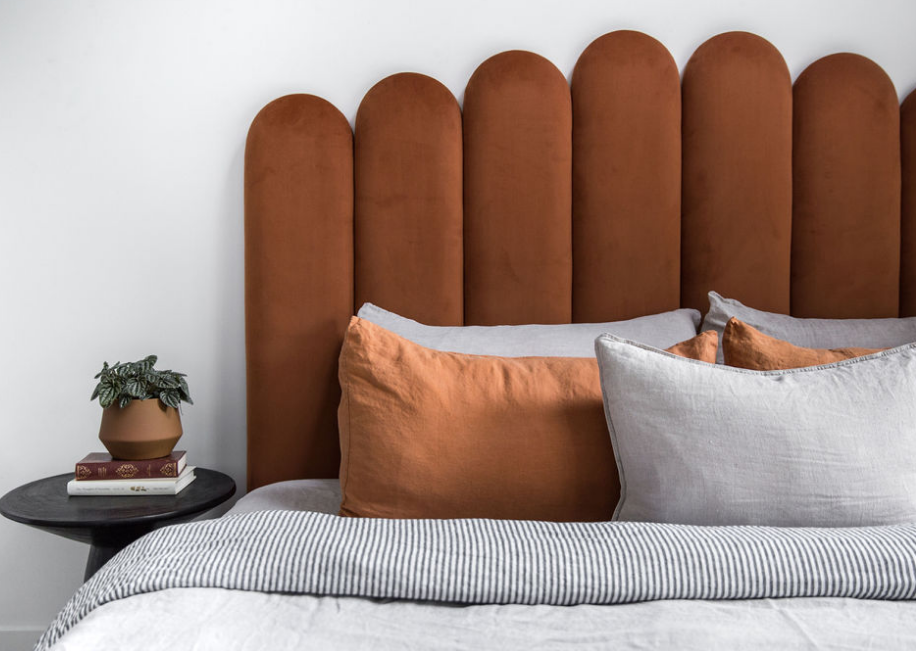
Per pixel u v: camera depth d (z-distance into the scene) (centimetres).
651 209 196
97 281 204
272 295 195
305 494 174
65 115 200
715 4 202
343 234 197
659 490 126
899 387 128
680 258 200
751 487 123
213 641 92
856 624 96
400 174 196
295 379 196
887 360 134
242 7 201
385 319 187
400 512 140
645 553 107
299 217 195
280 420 196
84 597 110
